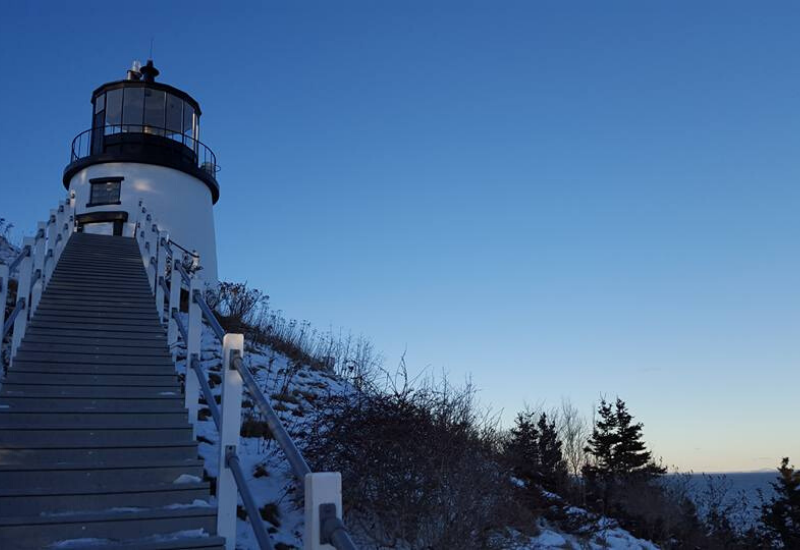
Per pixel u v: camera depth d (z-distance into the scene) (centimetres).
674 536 1356
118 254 1359
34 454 518
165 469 523
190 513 465
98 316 892
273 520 612
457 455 653
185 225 2131
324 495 241
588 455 2930
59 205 1238
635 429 2819
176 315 824
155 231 1234
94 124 2202
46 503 464
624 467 2609
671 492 1766
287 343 1462
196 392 628
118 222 2039
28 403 609
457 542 612
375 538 613
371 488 631
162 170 2111
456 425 680
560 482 1374
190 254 1812
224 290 1612
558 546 833
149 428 584
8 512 453
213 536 423
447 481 630
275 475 696
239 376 430
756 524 2539
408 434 639
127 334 827
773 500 2741
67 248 1354
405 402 671
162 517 457
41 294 935
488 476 679
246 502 378
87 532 439
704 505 1925
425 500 621
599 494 1351
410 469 626
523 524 802
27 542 425
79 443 534
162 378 708
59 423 576
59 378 676
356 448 640
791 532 2647
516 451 964
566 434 2742
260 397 359
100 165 2088
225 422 425
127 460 539
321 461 650
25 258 788
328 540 233
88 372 703
